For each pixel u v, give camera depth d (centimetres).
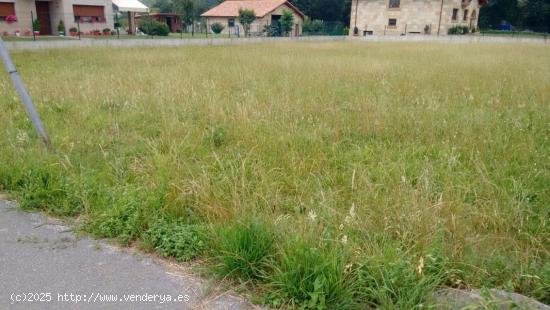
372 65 1427
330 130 611
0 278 289
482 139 554
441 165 471
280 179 438
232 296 274
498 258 298
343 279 264
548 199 391
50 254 318
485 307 243
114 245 332
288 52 2011
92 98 791
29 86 899
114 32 3209
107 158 496
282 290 267
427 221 323
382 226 334
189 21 4162
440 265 282
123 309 261
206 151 518
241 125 593
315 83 1009
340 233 307
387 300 253
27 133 578
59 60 1462
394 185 406
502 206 372
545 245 325
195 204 369
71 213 379
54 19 2941
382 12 4441
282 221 329
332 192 395
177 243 318
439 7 4106
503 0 5228
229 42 2842
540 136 584
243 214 329
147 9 3394
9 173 435
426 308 246
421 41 3597
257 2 4556
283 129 587
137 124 651
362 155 515
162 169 432
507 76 1155
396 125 624
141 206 362
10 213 380
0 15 2627
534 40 3416
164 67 1273
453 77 1128
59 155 482
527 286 277
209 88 882
